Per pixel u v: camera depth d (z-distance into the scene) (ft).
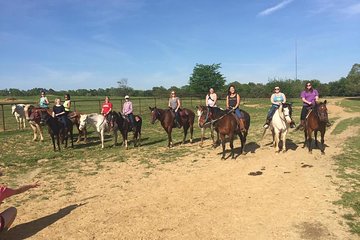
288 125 43.42
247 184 30.73
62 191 29.81
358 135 58.49
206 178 33.04
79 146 53.47
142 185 31.19
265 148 47.24
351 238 20.07
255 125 79.87
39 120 47.21
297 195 27.43
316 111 40.57
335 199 26.25
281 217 23.20
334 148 46.26
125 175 34.96
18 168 38.83
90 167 38.93
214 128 42.04
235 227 21.79
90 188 30.60
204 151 46.83
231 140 40.50
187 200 26.78
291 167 36.27
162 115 49.32
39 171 37.47
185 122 52.24
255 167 36.76
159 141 57.52
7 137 61.82
